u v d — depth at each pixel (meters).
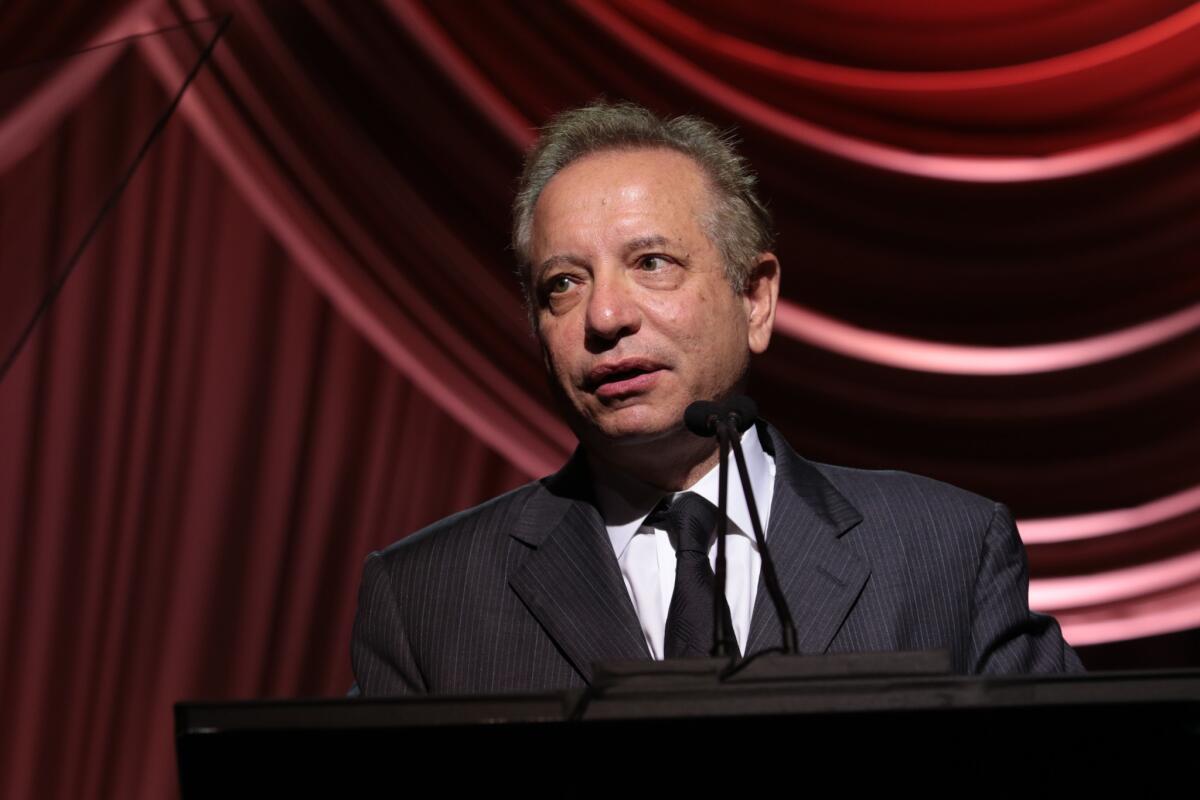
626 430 3.29
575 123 3.60
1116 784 2.11
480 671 3.35
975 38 8.48
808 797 2.11
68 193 5.85
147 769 8.14
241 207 8.60
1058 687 2.12
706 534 3.36
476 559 3.56
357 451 8.54
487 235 8.57
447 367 8.55
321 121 8.52
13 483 8.31
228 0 8.46
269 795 2.15
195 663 8.27
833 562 3.34
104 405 8.46
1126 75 8.38
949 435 8.38
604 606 3.35
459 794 2.15
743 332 3.50
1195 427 8.22
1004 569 3.49
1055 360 8.37
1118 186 8.41
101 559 8.32
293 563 8.44
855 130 8.55
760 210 3.64
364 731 2.16
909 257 8.49
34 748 8.10
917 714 2.12
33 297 5.54
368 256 8.58
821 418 8.43
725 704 2.14
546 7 8.46
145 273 8.58
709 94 8.45
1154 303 8.38
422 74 8.48
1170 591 8.02
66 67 6.21
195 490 8.44
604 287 3.32
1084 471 8.28
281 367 8.57
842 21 8.52
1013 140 8.50
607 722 2.14
